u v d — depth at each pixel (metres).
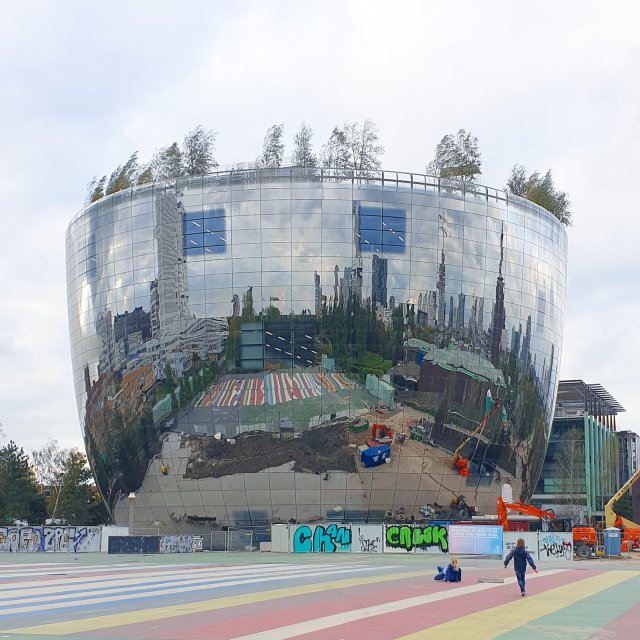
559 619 19.12
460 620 18.67
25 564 43.69
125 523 83.06
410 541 56.88
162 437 76.50
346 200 74.75
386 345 73.62
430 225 76.31
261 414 73.25
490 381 77.81
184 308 76.12
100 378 82.69
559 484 130.50
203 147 83.50
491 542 50.50
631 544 68.81
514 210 81.50
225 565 42.19
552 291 86.56
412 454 73.62
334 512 73.31
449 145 82.31
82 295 85.69
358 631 16.56
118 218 81.06
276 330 73.56
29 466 132.62
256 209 75.00
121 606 21.31
